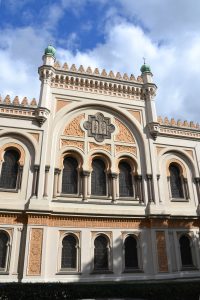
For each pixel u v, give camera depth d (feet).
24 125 73.26
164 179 81.82
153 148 83.35
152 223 73.51
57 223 66.59
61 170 72.95
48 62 81.92
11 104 74.02
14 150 72.02
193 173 86.43
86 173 74.13
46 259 62.34
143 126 85.76
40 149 72.08
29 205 64.75
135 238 72.28
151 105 87.86
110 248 68.80
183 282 61.21
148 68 93.91
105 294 55.83
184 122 92.63
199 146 90.48
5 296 51.88
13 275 59.41
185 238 77.56
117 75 89.45
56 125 76.43
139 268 69.15
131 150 81.66
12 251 61.21
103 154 78.38
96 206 71.46
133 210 73.77
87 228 68.49
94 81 85.56
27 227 63.21
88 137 78.69
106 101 84.79
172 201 79.82
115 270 66.85
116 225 71.20
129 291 56.75
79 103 81.20
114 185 75.41
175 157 86.53
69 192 72.08
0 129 71.20
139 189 77.41
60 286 54.90
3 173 69.00
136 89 89.97
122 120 85.10
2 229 62.59
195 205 82.02
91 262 65.72
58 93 80.48
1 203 64.39
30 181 68.80
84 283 59.57
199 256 75.82
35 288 53.57
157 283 60.03
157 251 70.95
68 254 65.46
